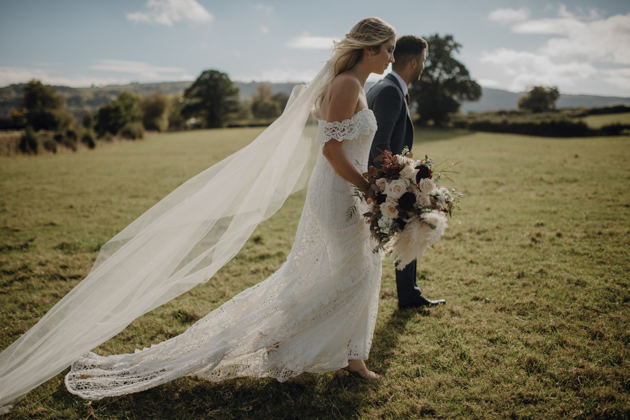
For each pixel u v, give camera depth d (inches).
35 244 209.0
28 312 130.8
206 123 2933.1
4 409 82.4
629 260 157.1
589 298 125.5
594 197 271.7
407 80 114.7
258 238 205.2
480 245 183.9
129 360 94.9
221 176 94.3
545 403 80.4
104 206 301.4
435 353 99.3
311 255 89.7
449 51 1669.5
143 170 519.5
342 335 86.3
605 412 76.9
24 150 762.2
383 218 80.4
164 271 92.8
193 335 95.7
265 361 89.2
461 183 347.9
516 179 358.6
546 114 1635.1
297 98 92.1
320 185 87.7
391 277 151.2
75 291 90.4
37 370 84.5
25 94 2711.6
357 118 81.0
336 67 87.1
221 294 141.1
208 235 95.0
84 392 86.6
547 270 149.8
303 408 82.6
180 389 89.3
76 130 953.5
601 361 92.7
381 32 83.2
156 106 2866.6
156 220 93.0
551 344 100.3
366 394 85.3
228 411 82.0
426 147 802.8
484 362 94.1
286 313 87.4
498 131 1369.3
